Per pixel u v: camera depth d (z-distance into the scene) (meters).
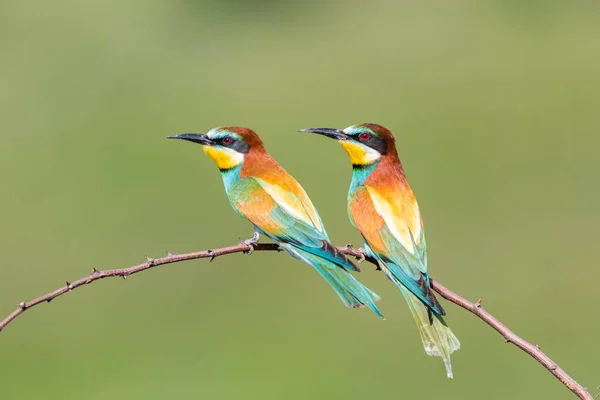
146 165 15.95
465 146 17.14
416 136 17.86
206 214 14.32
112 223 14.00
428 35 23.17
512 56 21.86
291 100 19.64
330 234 14.16
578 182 15.59
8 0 24.00
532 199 15.05
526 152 17.02
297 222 6.72
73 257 13.20
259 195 6.86
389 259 6.37
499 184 15.64
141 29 22.66
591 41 22.48
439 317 6.07
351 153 6.80
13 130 17.38
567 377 5.01
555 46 22.14
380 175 6.70
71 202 14.72
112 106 18.75
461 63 21.25
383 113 18.95
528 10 24.47
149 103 18.80
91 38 22.05
